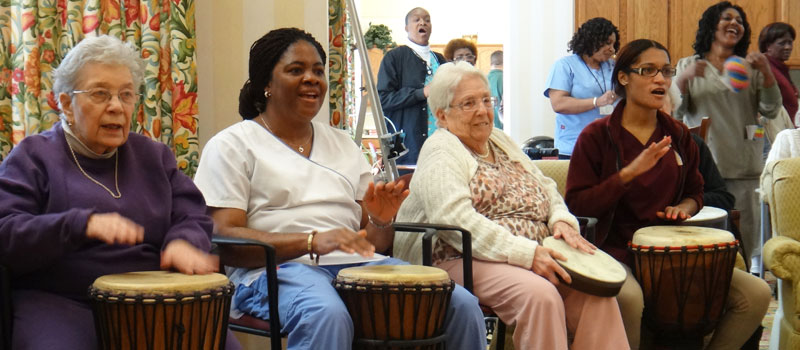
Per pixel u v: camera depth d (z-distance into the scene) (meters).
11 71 3.09
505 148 3.23
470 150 3.12
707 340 3.40
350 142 2.95
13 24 3.06
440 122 3.17
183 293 2.07
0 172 2.21
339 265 2.76
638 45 3.33
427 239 2.76
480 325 2.63
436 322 2.50
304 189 2.73
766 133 5.83
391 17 11.42
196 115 3.38
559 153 5.55
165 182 2.39
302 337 2.42
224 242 2.44
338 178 2.80
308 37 2.84
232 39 3.57
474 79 3.10
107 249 2.28
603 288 2.79
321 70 2.80
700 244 3.01
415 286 2.43
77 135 2.27
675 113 5.42
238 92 3.58
